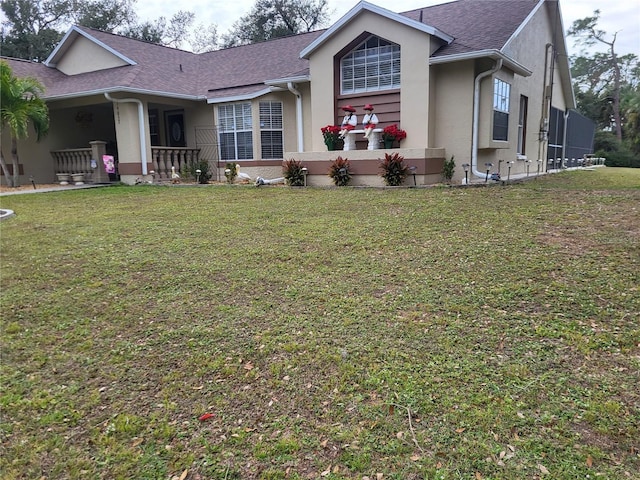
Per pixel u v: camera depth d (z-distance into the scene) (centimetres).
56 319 376
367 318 354
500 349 301
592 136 2555
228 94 1399
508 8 1212
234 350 316
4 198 1065
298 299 397
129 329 354
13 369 302
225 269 480
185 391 273
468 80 1020
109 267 500
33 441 234
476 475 201
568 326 326
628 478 195
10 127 1312
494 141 1069
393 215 691
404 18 1012
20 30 3114
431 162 1004
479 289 396
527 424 230
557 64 1574
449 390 261
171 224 703
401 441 224
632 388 255
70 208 897
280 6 3388
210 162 1491
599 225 564
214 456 220
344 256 507
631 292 370
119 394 272
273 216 731
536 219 615
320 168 1123
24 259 540
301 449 222
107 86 1341
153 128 1633
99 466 216
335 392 266
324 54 1154
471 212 679
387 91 1095
